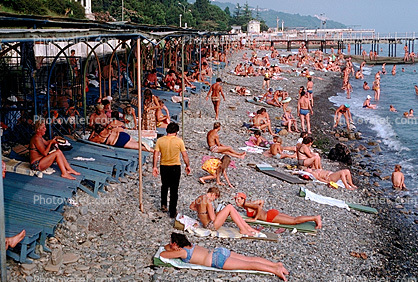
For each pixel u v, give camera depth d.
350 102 31.86
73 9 45.06
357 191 13.57
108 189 10.10
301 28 172.00
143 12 101.88
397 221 11.59
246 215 9.77
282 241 9.05
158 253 7.69
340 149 16.94
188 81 24.81
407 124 24.78
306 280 7.73
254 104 25.33
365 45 147.12
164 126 15.03
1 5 33.56
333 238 9.77
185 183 11.64
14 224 7.12
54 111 12.43
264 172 13.38
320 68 48.66
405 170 16.61
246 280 7.36
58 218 7.58
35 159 9.21
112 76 20.00
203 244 8.39
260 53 58.38
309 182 13.23
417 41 163.00
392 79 47.44
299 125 22.36
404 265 9.08
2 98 12.33
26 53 12.89
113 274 7.07
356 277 8.22
